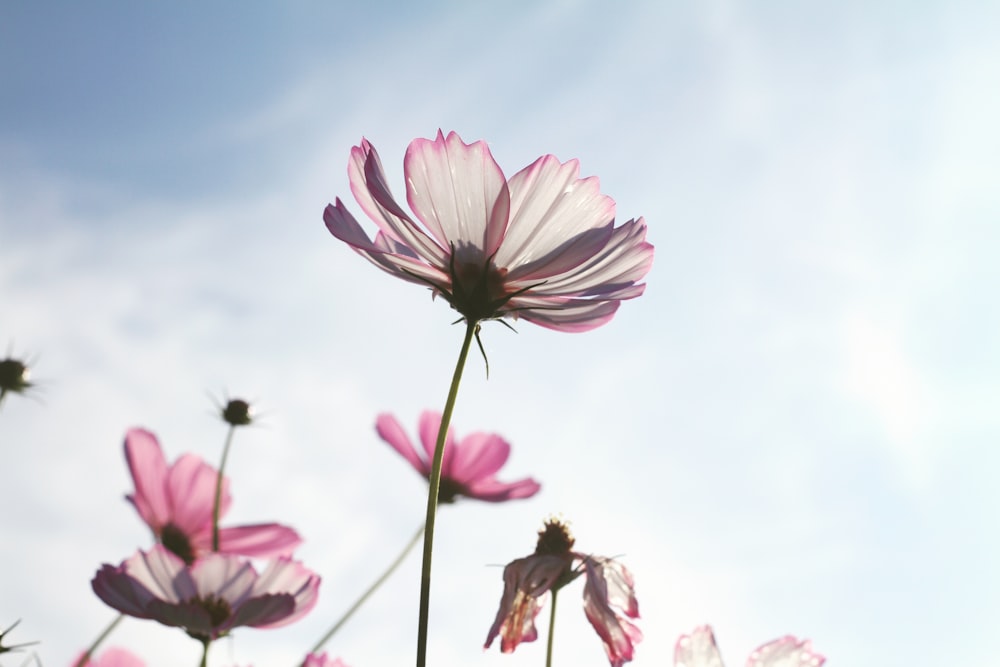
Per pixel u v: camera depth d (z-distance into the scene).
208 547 0.56
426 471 0.66
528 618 0.37
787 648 0.36
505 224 0.39
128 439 0.55
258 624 0.45
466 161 0.39
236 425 0.56
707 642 0.35
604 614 0.37
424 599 0.31
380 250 0.38
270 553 0.55
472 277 0.39
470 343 0.38
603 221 0.40
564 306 0.39
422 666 0.30
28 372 0.52
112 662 0.44
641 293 0.40
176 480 0.56
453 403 0.34
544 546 0.43
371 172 0.38
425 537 0.32
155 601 0.43
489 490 0.66
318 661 0.41
